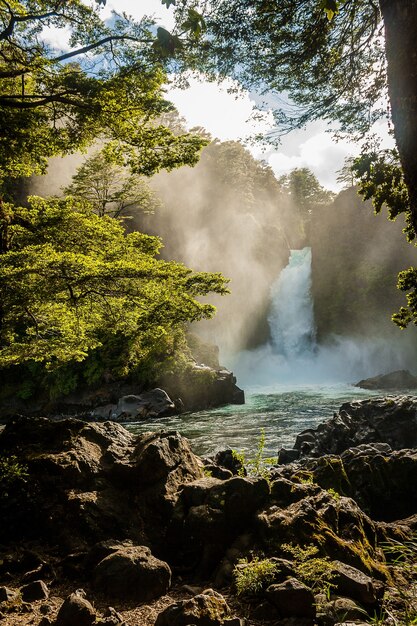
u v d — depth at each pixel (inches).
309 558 178.5
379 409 604.7
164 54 113.7
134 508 228.7
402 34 94.8
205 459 463.8
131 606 171.8
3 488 229.1
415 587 172.6
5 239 359.6
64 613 152.1
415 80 93.3
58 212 378.0
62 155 396.2
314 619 150.3
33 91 366.9
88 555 198.7
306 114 218.8
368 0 194.2
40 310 364.5
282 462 564.4
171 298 354.6
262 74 222.8
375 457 328.5
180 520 216.7
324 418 908.6
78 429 276.8
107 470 246.1
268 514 206.8
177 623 144.7
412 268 267.0
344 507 214.4
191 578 199.9
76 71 340.8
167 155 363.3
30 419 279.1
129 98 332.2
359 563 183.6
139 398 1088.8
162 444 250.2
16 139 352.2
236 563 190.9
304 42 212.4
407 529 235.3
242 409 1099.3
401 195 208.5
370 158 176.1
